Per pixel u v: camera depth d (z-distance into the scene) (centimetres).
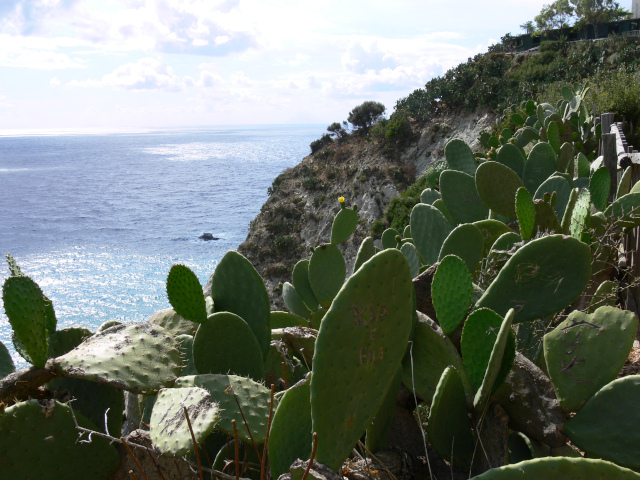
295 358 247
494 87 3878
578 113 1180
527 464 114
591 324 157
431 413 146
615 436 140
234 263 232
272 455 147
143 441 150
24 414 146
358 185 4275
